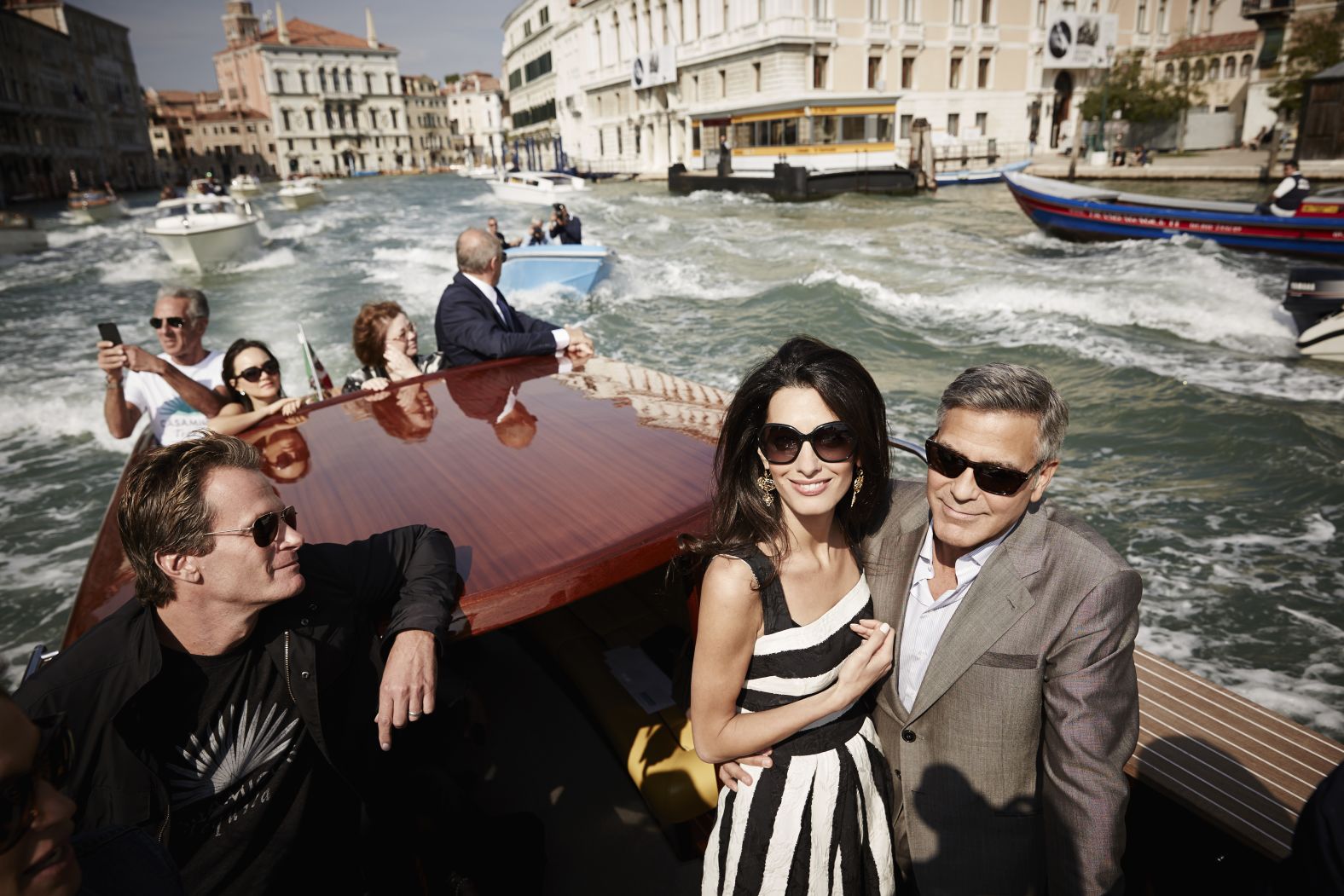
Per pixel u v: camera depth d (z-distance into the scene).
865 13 34.09
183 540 1.16
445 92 111.06
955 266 12.84
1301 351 7.78
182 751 1.28
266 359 3.07
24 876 0.76
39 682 1.16
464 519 1.98
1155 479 5.20
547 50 61.44
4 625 4.40
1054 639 1.24
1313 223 12.25
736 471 1.24
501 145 91.25
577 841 2.12
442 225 23.83
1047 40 38.84
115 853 0.96
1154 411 6.31
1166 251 13.34
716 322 9.73
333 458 2.45
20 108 57.66
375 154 100.94
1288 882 1.00
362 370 3.86
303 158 96.06
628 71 46.78
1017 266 12.77
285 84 93.25
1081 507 4.85
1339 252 12.18
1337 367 7.45
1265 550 4.30
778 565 1.23
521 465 2.30
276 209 37.91
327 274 15.54
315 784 1.42
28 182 59.28
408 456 2.42
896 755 1.43
